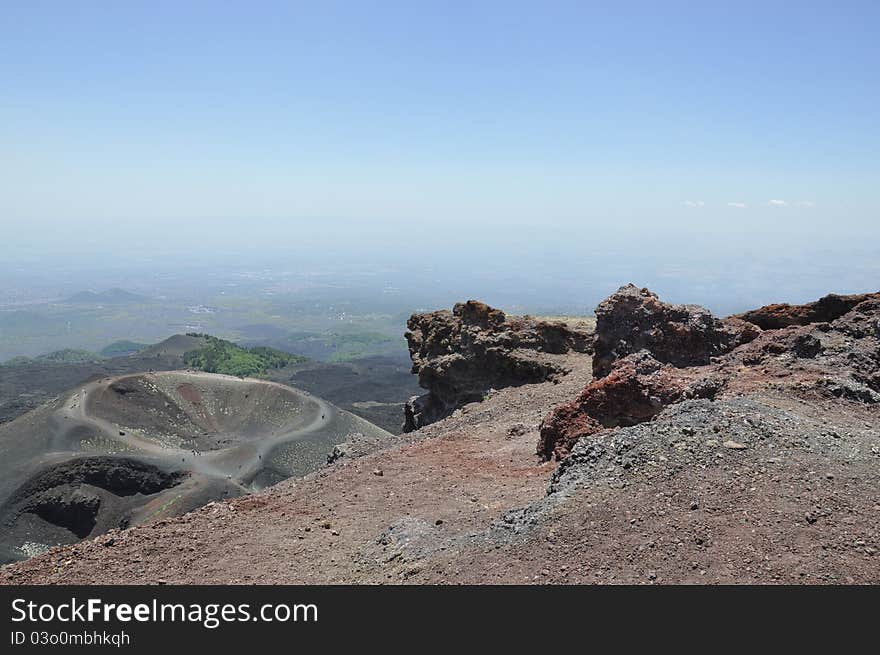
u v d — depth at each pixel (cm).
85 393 14350
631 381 1884
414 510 1568
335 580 1194
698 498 1123
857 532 991
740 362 2269
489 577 1012
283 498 1769
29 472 10625
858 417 1659
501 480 1739
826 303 2769
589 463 1333
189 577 1259
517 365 3375
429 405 3909
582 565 984
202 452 12875
